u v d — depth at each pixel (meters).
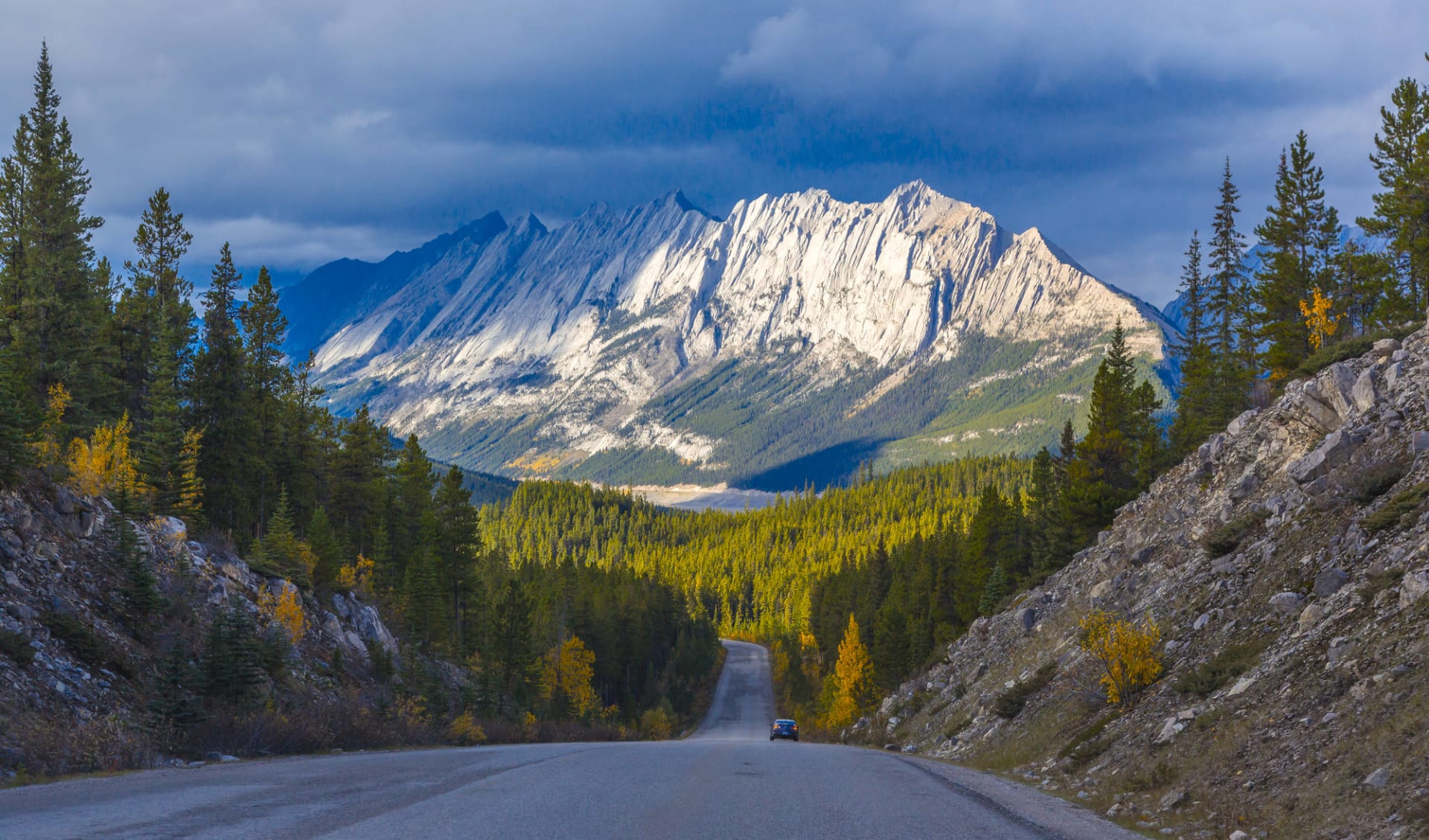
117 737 21.28
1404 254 55.88
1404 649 15.21
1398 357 27.88
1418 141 53.88
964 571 85.19
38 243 61.75
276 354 77.62
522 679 77.12
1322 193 64.44
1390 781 12.14
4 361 40.78
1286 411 32.84
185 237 70.19
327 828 10.50
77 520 31.62
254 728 26.31
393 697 45.12
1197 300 73.94
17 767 17.30
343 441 86.00
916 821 12.95
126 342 66.69
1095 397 64.50
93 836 9.74
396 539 89.31
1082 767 22.00
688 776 18.39
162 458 52.38
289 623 42.22
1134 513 45.12
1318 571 22.03
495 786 15.50
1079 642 33.62
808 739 89.94
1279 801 13.69
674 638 165.88
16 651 22.81
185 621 32.88
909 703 56.66
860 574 154.25
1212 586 27.31
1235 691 19.30
